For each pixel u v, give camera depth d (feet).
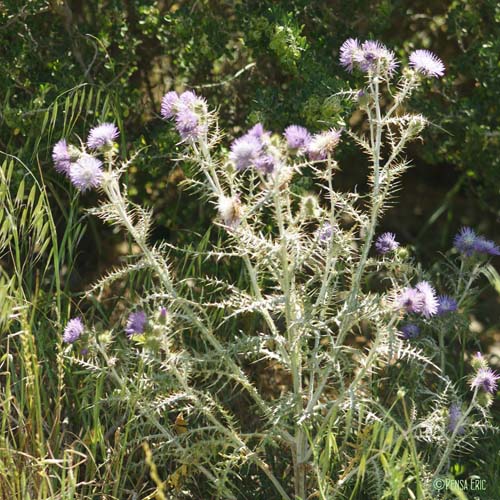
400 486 15.20
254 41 21.95
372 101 18.12
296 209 21.57
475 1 24.22
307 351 17.13
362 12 24.36
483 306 24.76
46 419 18.13
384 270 24.62
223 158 21.65
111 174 16.26
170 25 22.89
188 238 23.50
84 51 23.25
